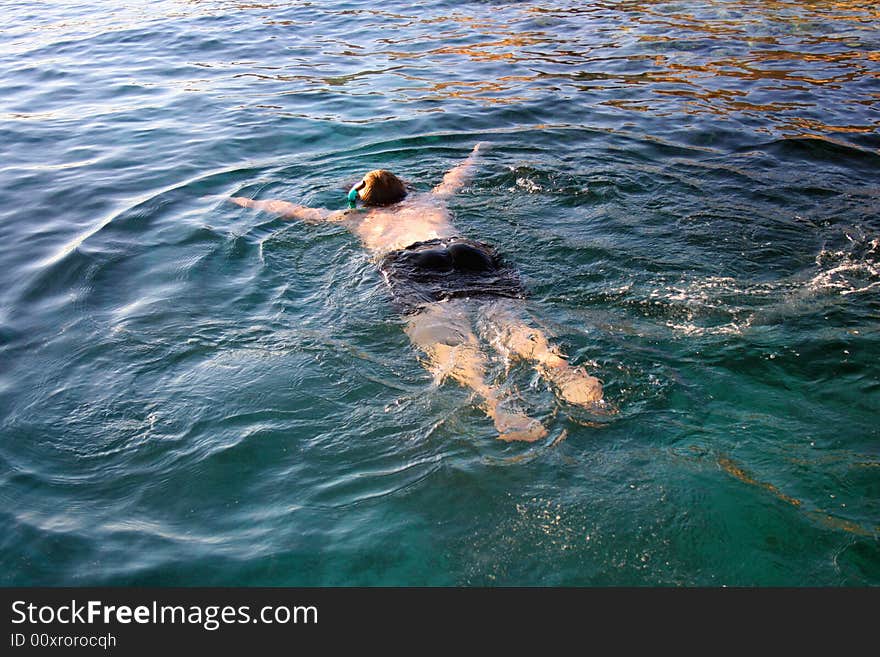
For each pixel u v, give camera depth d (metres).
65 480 3.70
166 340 4.76
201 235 6.15
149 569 3.21
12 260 5.96
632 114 9.27
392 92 10.37
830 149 7.86
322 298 5.16
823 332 4.55
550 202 6.54
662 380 4.15
